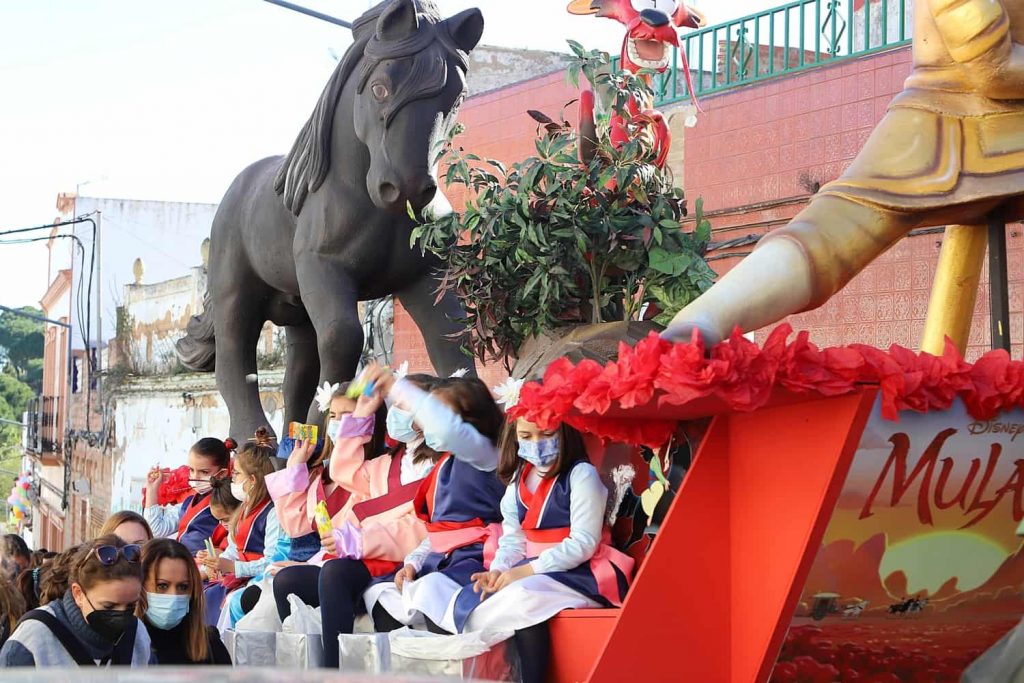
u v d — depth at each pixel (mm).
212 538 6898
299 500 5660
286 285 7367
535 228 5438
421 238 6258
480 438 4844
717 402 3086
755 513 3186
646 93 5730
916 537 3100
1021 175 3639
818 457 2996
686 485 3252
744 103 9695
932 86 3820
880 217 3691
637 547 4387
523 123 12016
